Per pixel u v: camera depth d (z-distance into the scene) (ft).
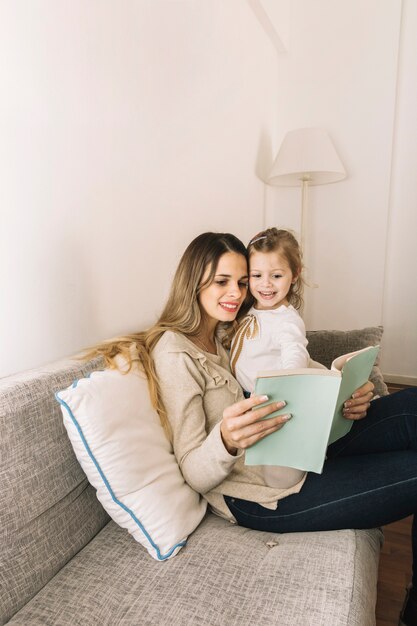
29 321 3.14
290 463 2.72
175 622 2.17
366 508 2.86
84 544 2.85
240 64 7.27
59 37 3.23
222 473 2.78
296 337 3.71
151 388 3.10
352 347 5.45
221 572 2.49
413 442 3.34
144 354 3.30
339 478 3.02
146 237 4.67
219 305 3.67
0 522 2.31
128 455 2.66
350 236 9.74
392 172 9.48
